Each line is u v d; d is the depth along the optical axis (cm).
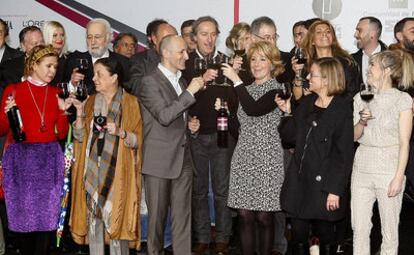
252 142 550
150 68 645
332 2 872
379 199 517
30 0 918
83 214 555
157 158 559
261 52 551
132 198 552
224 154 641
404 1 863
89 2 914
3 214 649
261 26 666
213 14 894
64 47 732
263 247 555
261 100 540
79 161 559
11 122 549
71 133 589
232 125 575
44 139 561
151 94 552
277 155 549
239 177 554
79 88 541
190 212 580
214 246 673
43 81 561
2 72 664
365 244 526
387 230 517
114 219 544
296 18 880
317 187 518
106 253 633
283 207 532
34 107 558
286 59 677
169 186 568
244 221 557
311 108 532
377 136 513
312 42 636
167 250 648
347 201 569
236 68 607
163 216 567
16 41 914
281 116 548
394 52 520
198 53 652
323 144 518
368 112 501
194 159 645
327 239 540
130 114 557
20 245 605
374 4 867
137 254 629
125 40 823
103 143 549
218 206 647
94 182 548
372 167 515
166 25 650
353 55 750
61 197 568
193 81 550
